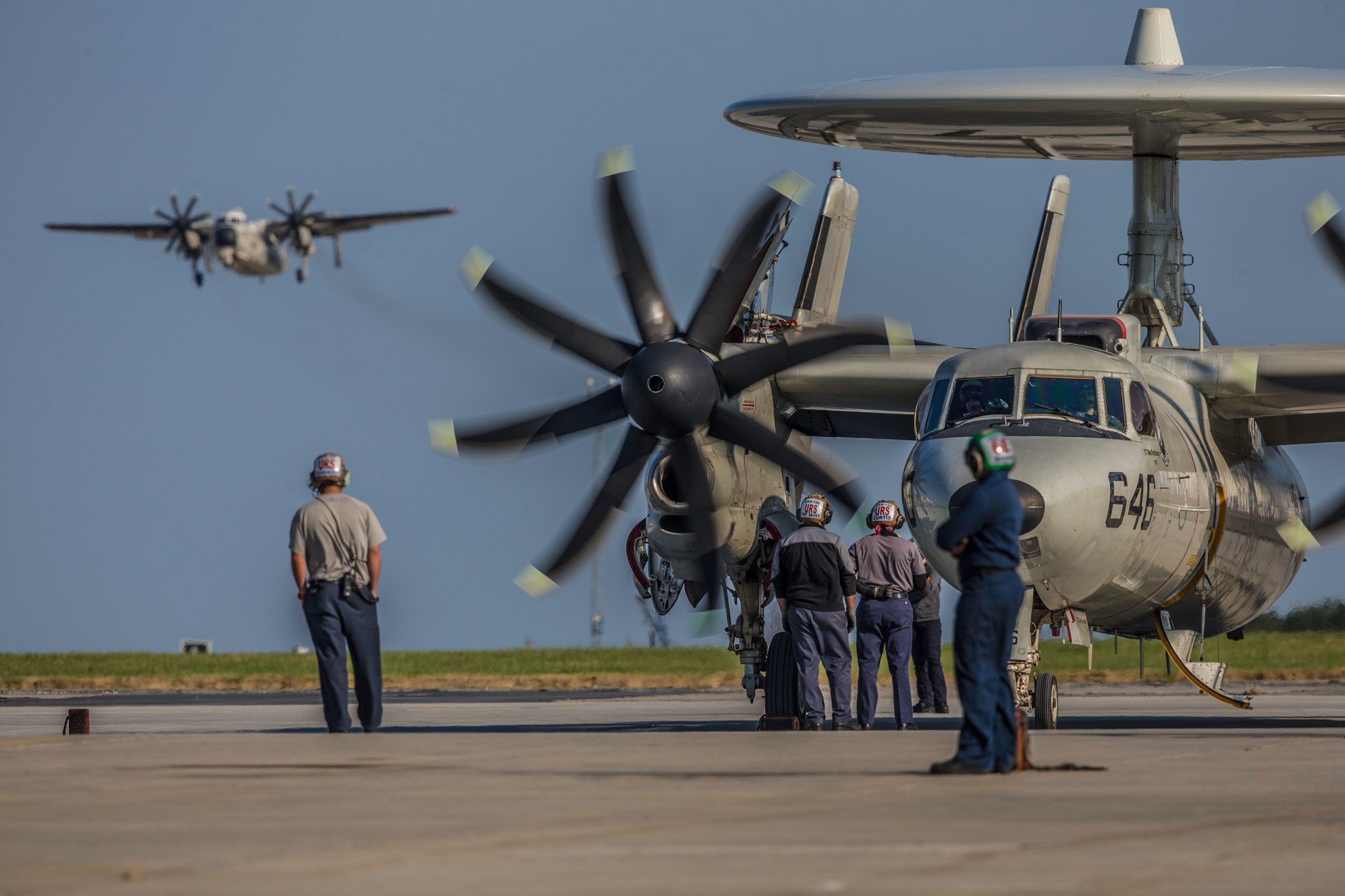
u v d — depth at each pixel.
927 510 53.22
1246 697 59.84
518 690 133.75
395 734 50.78
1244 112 68.81
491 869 21.00
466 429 64.50
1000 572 33.75
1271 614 143.38
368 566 50.66
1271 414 67.25
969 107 71.06
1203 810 27.17
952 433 55.41
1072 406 56.25
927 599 72.81
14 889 19.39
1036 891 19.09
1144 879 20.02
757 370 64.69
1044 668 140.38
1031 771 34.34
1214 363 65.69
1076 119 72.75
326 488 51.00
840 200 73.25
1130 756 38.84
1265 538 70.44
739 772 34.59
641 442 64.50
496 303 65.56
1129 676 139.38
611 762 37.41
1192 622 68.56
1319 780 32.38
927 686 74.31
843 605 56.16
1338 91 66.88
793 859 21.77
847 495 63.59
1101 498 53.34
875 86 73.38
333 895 19.03
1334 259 71.62
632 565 70.50
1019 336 85.12
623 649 182.88
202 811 27.52
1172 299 73.62
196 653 197.12
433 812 27.28
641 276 65.56
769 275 69.56
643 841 23.59
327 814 27.05
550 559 63.84
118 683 141.50
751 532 66.06
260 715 79.75
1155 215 73.94
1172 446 58.97
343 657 50.59
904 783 31.89
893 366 67.69
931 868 20.97
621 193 65.81
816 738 47.25
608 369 65.12
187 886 19.64
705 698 111.12
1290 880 19.89
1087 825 25.17
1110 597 57.88
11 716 78.81
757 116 78.25
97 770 35.84
